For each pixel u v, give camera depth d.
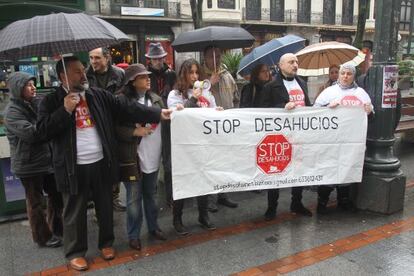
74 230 3.42
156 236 3.93
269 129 4.01
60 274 3.34
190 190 3.84
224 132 3.88
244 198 5.09
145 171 3.70
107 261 3.52
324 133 4.17
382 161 4.39
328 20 29.75
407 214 4.42
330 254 3.55
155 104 3.79
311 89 11.03
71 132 3.22
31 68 4.56
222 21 24.61
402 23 25.73
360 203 4.51
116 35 2.99
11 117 3.49
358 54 5.89
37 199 3.77
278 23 27.12
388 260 3.43
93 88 3.42
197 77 4.03
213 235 4.01
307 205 4.80
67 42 2.99
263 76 5.00
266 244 3.78
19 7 4.23
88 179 3.35
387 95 4.33
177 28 23.31
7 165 4.41
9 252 3.77
